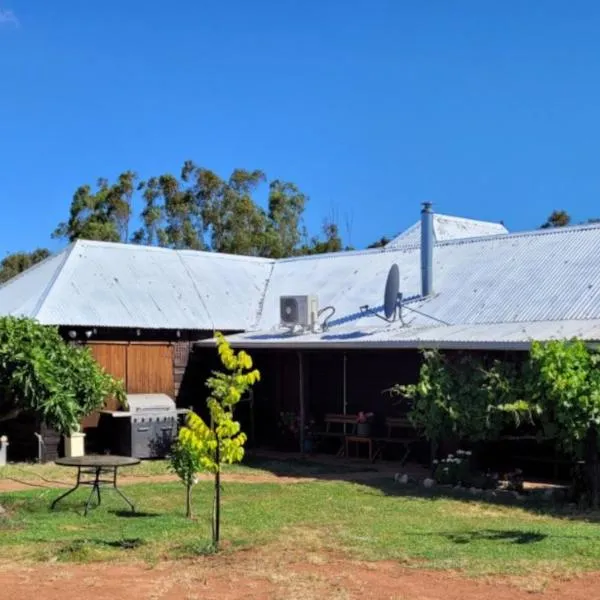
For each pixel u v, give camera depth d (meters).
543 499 12.81
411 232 28.42
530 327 15.57
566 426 12.29
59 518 11.08
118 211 45.91
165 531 10.08
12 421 18.42
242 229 45.56
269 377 22.09
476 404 13.78
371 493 13.55
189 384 21.03
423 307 18.97
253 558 8.66
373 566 8.27
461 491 13.58
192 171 46.53
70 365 12.18
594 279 17.06
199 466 10.54
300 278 23.78
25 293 20.25
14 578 7.86
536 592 7.30
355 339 17.34
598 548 9.03
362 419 18.92
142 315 20.17
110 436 19.11
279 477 15.83
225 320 21.66
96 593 7.33
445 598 7.11
